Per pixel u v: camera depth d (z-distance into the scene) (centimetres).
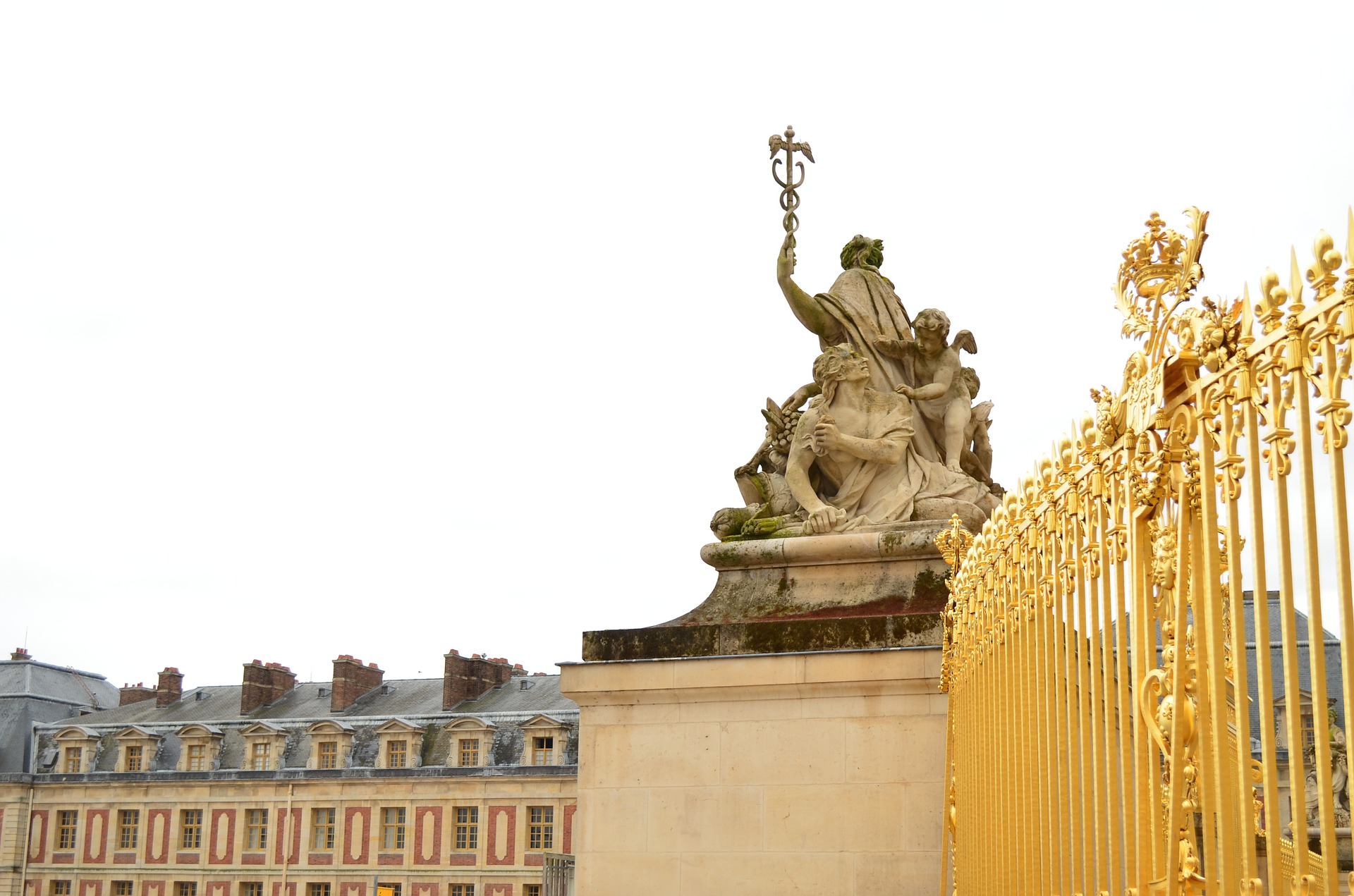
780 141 1401
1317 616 373
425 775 6888
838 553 1193
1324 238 371
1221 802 434
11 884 7525
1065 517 630
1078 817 611
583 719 1163
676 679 1136
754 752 1110
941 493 1226
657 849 1116
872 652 1088
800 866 1077
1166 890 490
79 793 7656
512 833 6669
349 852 6956
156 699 8306
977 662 855
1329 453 366
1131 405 523
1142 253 531
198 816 7406
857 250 1412
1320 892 374
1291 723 388
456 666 7369
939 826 1049
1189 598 497
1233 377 434
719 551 1236
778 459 1323
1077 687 637
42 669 8525
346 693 7600
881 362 1311
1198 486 471
